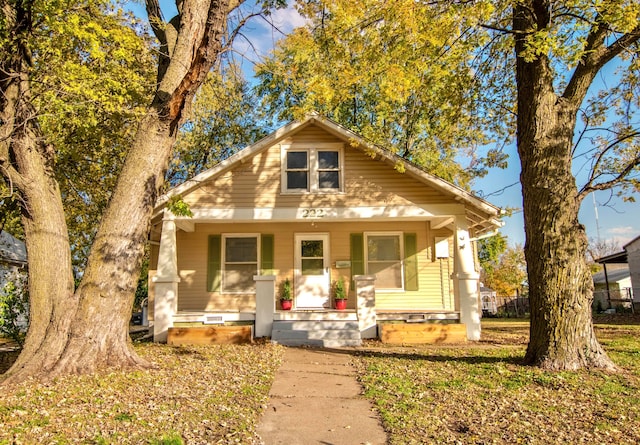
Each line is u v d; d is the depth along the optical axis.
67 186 12.91
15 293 10.73
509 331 15.35
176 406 5.88
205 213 12.95
